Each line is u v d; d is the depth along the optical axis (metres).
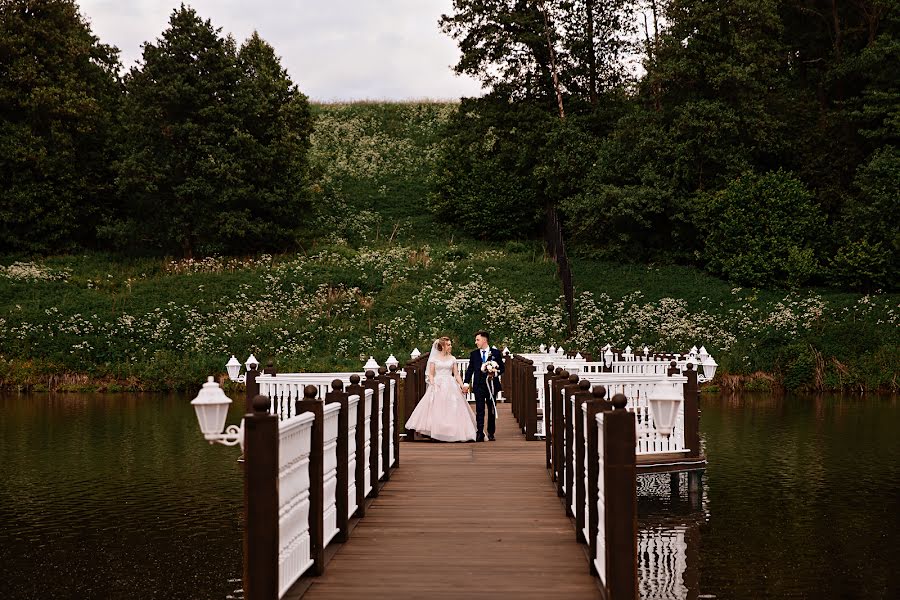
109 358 32.88
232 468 16.28
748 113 41.88
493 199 47.97
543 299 37.44
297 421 5.93
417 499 10.19
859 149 43.75
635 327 34.22
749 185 40.00
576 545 7.98
